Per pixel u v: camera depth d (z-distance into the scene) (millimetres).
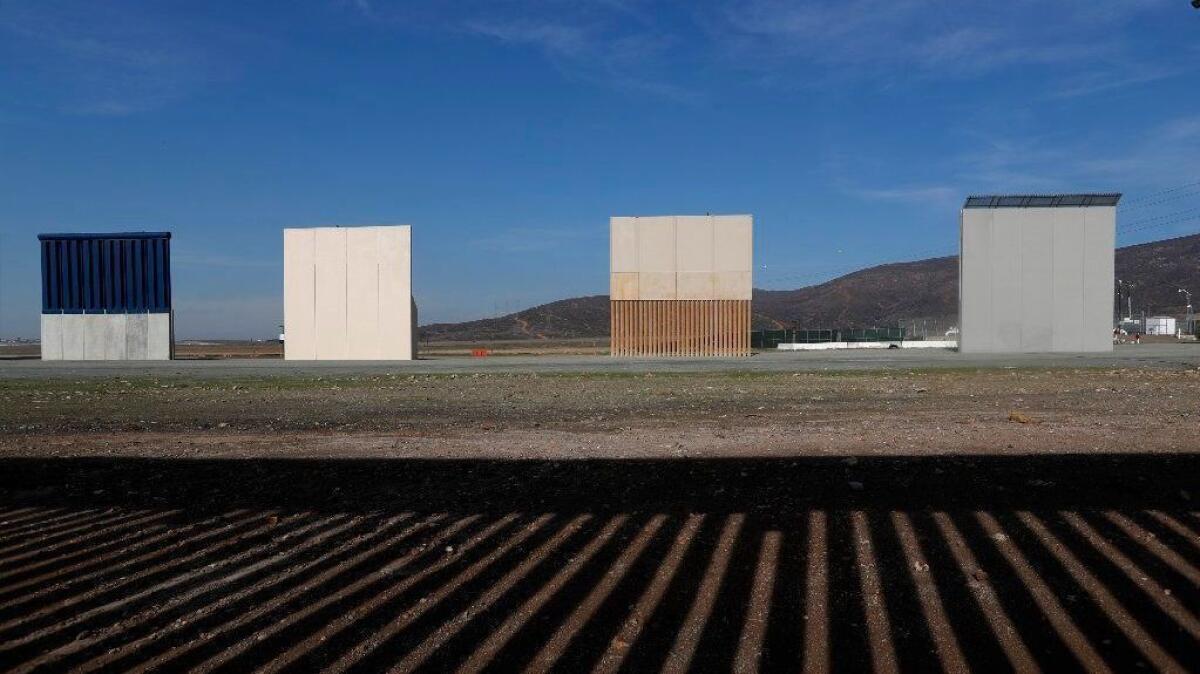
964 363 26953
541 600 4469
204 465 8516
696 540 5422
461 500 6711
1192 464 7207
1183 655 3641
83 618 4305
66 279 40031
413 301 37156
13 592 4703
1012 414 11016
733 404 14125
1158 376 19609
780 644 3861
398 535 5754
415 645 3926
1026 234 35562
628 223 39250
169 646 3947
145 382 22766
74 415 14320
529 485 7180
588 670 3643
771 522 5758
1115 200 35188
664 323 39156
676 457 8297
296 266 37656
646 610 4297
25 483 7727
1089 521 5543
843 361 29969
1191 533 5234
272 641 3994
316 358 37469
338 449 9422
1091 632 3891
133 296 39688
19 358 45781
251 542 5645
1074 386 16875
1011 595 4352
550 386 19531
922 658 3682
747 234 38625
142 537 5816
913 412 12086
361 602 4492
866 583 4582
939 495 6328
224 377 24547
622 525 5824
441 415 13156
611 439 9711
